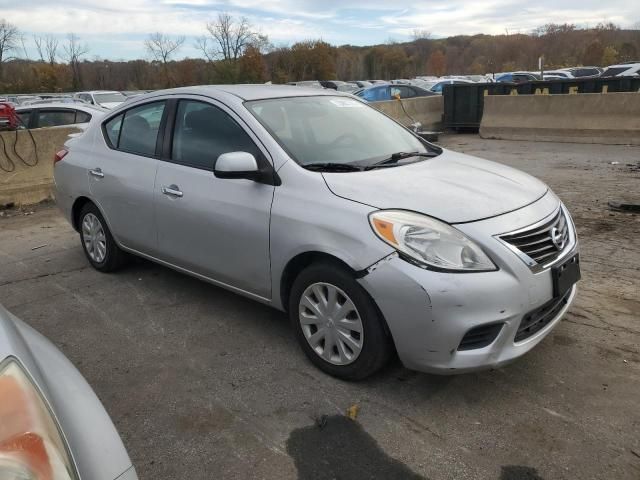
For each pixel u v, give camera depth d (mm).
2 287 4887
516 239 2869
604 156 10508
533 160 10414
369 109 4473
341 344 3127
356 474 2498
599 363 3312
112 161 4613
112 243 4891
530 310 2838
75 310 4328
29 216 7695
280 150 3430
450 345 2727
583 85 14227
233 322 4031
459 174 3457
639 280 4488
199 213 3764
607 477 2434
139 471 2553
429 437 2723
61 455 1497
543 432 2732
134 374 3377
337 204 3055
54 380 1790
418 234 2775
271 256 3363
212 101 3898
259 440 2742
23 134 8250
